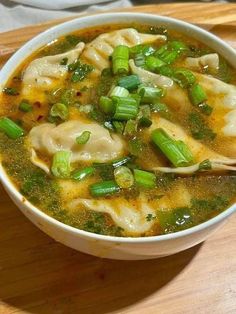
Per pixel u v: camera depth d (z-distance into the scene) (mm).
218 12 331
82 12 403
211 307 222
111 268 231
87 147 234
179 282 229
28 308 219
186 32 276
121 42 274
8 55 301
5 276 227
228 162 227
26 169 225
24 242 237
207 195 219
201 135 241
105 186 219
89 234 196
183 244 209
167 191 221
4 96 250
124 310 220
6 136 235
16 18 390
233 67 264
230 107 250
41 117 244
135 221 213
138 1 428
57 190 219
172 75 260
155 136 232
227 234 244
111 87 251
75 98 251
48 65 261
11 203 248
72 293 223
